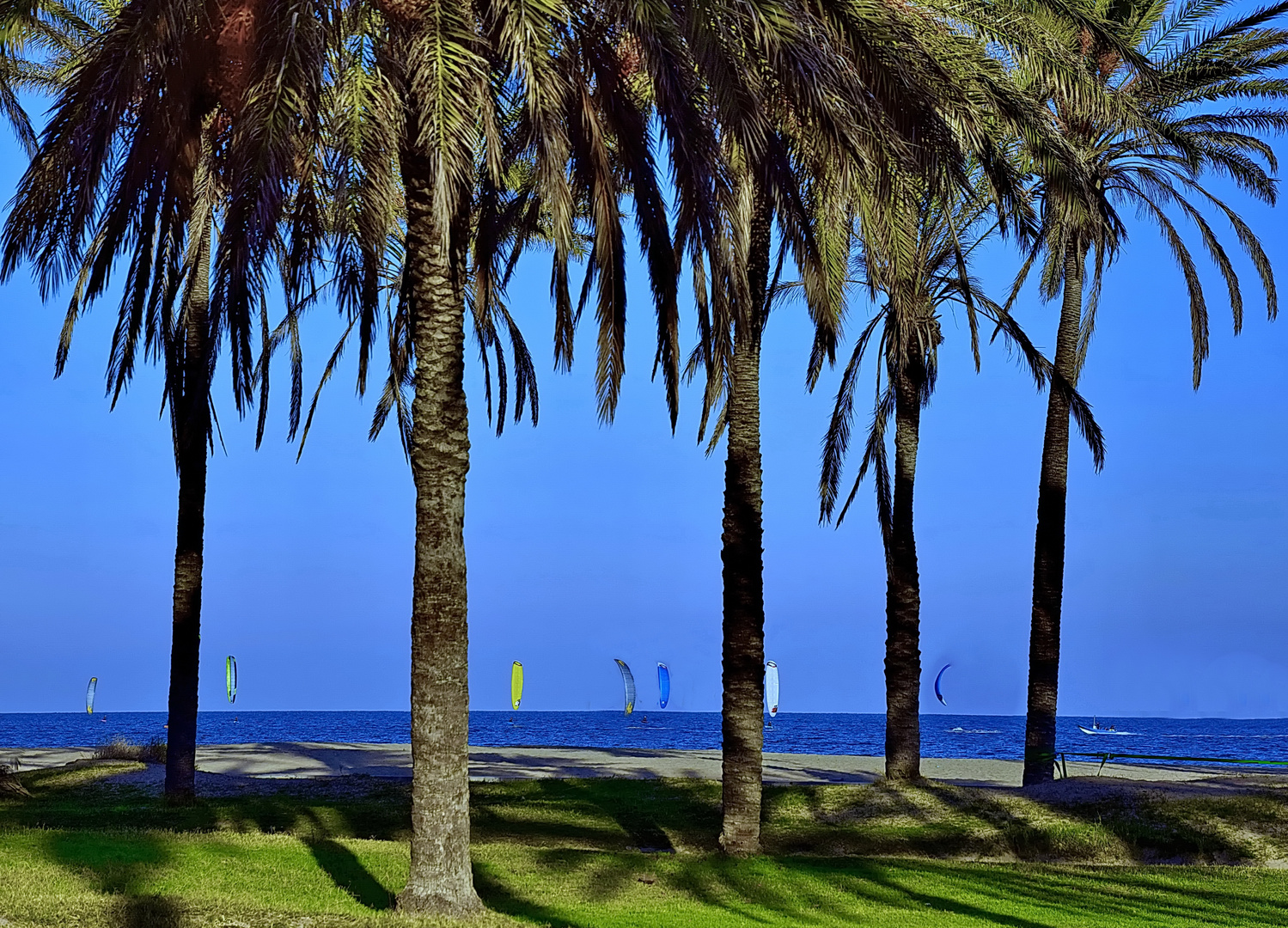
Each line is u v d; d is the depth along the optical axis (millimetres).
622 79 11094
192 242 19297
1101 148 21344
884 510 24000
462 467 10523
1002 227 12164
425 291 10539
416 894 10172
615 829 18203
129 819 18109
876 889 12961
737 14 10000
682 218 10805
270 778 24000
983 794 20109
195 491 20188
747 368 16125
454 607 10352
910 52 11078
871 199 11484
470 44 9734
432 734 10234
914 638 21969
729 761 15523
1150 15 21328
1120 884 13727
